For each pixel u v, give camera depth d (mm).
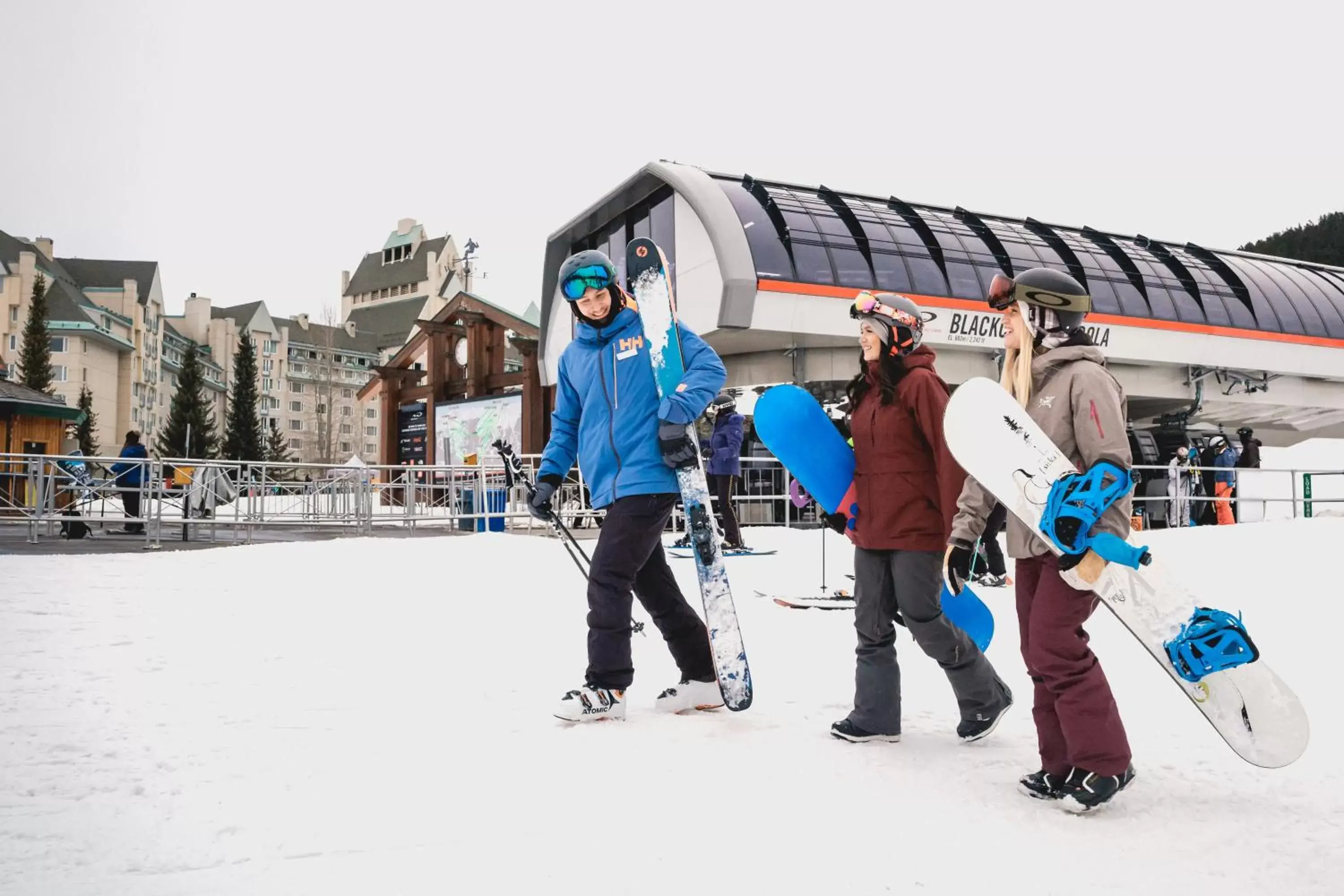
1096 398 2264
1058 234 19453
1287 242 52344
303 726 2861
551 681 3590
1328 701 3258
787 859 1883
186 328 95062
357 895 1678
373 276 109562
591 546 9367
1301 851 1929
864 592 2865
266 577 6387
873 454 2842
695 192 15289
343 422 85625
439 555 8102
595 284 3221
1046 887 1758
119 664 3648
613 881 1765
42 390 62344
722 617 3086
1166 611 2184
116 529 12273
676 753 2660
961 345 16766
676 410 3062
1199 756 2639
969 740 2801
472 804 2193
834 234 16109
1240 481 15195
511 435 20438
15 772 2352
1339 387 21469
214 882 1723
